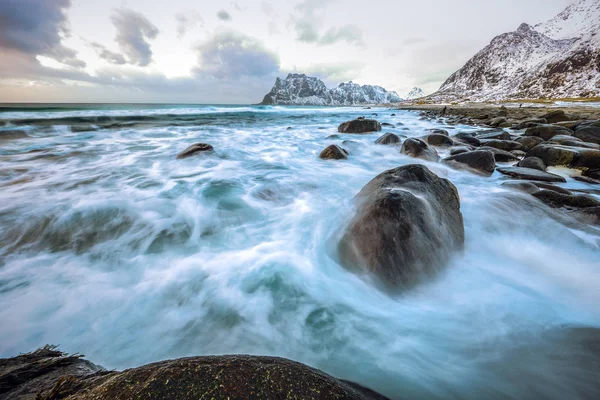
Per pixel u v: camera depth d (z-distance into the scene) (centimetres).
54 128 1391
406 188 383
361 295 307
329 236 403
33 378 175
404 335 257
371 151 998
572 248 383
